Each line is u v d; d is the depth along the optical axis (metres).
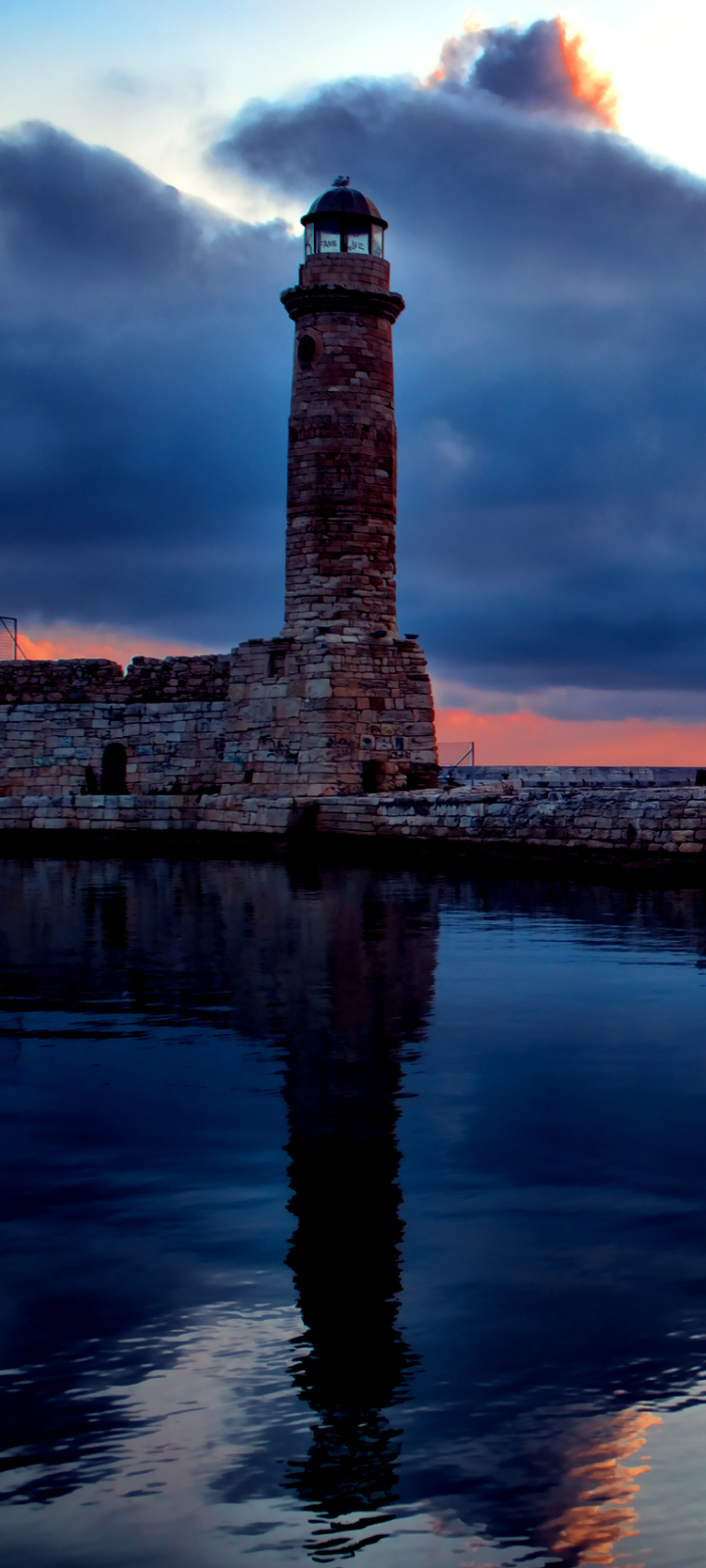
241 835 35.59
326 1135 8.59
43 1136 8.63
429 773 35.31
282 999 13.21
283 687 35.19
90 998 13.28
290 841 33.59
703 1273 6.42
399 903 22.05
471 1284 6.32
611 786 38.84
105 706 41.19
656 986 13.88
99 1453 4.97
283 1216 7.19
